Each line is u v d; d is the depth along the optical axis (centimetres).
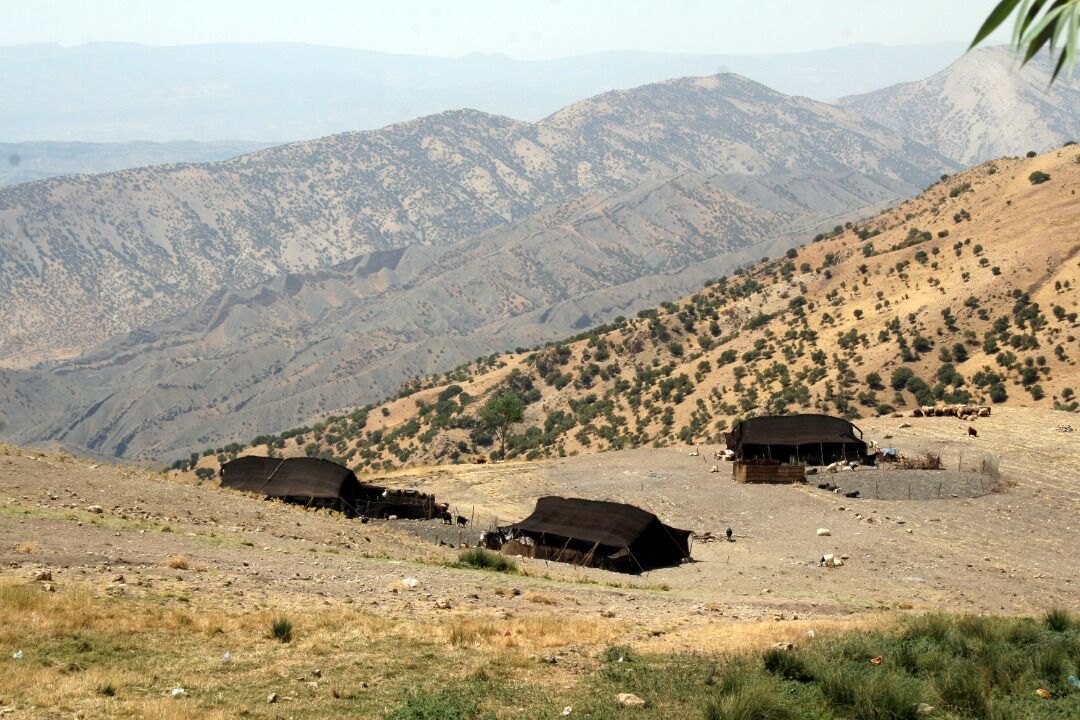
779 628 2756
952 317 19400
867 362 18550
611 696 1908
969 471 7306
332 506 6134
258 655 2038
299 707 1703
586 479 7912
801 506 6538
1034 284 19662
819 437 8038
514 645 2328
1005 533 5628
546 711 1777
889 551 5188
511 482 7962
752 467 7406
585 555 4931
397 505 6375
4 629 1930
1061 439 8369
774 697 1809
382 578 3206
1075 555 5119
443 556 4384
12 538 2861
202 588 2605
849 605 3659
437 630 2403
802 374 18850
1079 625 2717
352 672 1977
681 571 4809
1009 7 462
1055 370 16200
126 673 1788
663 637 2591
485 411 13575
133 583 2500
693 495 7050
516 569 4106
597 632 2561
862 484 7094
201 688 1766
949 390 16612
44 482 4025
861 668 2142
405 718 1683
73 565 2644
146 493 4316
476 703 1806
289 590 2781
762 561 5081
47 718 1500
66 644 1917
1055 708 1842
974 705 1844
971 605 3919
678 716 1764
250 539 3750
